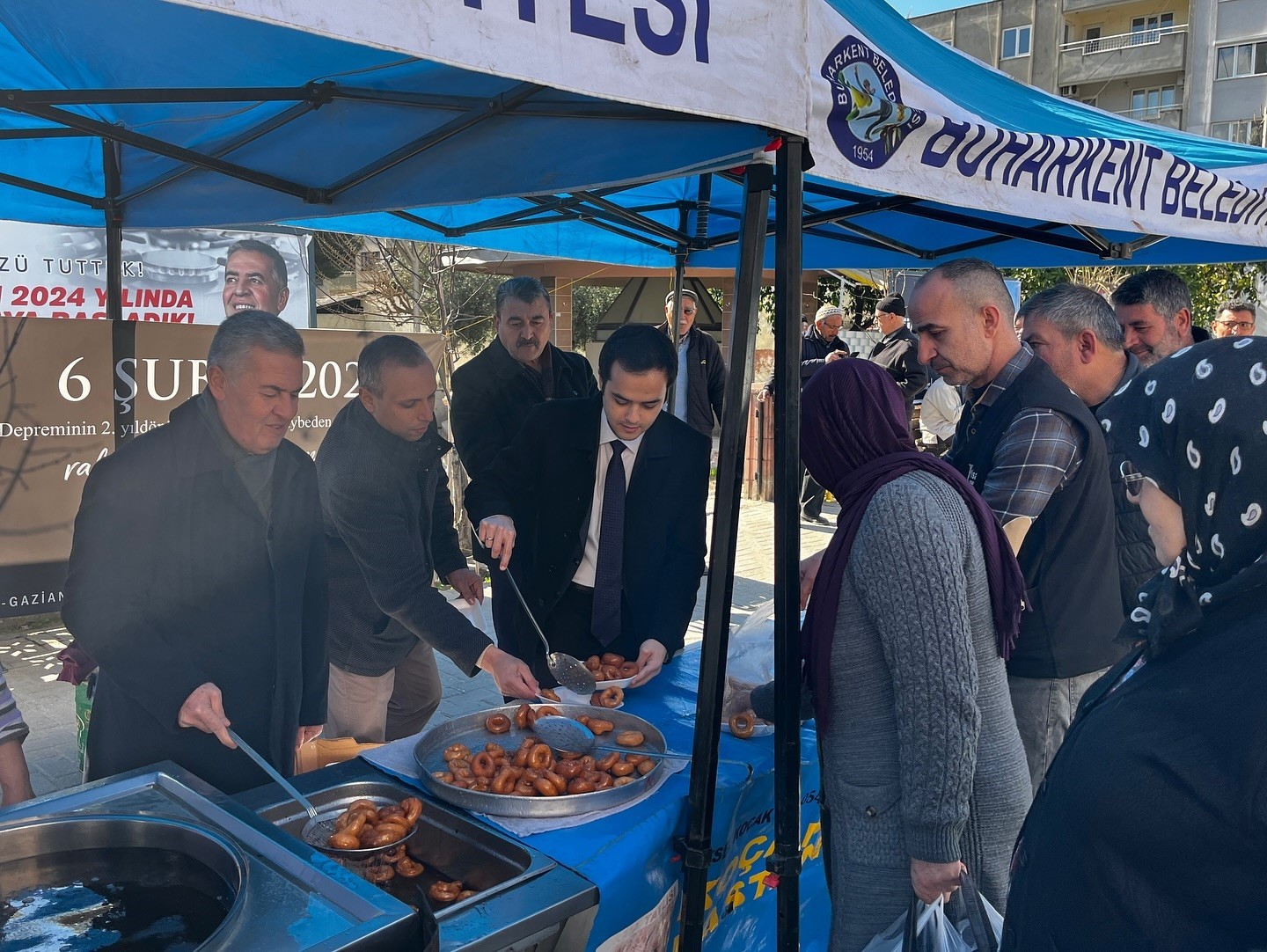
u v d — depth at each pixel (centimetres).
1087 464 229
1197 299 1259
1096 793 105
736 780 191
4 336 409
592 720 209
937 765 156
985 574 170
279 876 116
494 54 112
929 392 811
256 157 249
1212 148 318
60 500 427
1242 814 93
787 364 171
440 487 314
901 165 182
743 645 238
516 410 385
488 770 184
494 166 200
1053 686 235
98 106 246
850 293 1335
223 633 200
